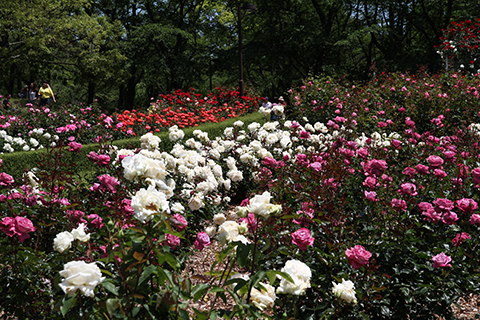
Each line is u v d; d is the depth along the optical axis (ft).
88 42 78.79
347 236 10.21
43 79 98.48
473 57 46.06
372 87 38.73
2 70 83.87
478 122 31.07
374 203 11.00
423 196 12.43
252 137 23.56
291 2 87.71
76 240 7.56
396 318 9.75
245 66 94.84
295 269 5.88
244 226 6.55
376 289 8.42
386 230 10.59
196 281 11.79
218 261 5.94
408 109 33.40
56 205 9.94
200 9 105.60
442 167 14.34
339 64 93.45
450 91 34.45
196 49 99.91
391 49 91.71
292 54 89.81
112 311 4.97
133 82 102.32
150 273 5.25
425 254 9.67
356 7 91.81
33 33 70.18
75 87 125.08
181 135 20.42
